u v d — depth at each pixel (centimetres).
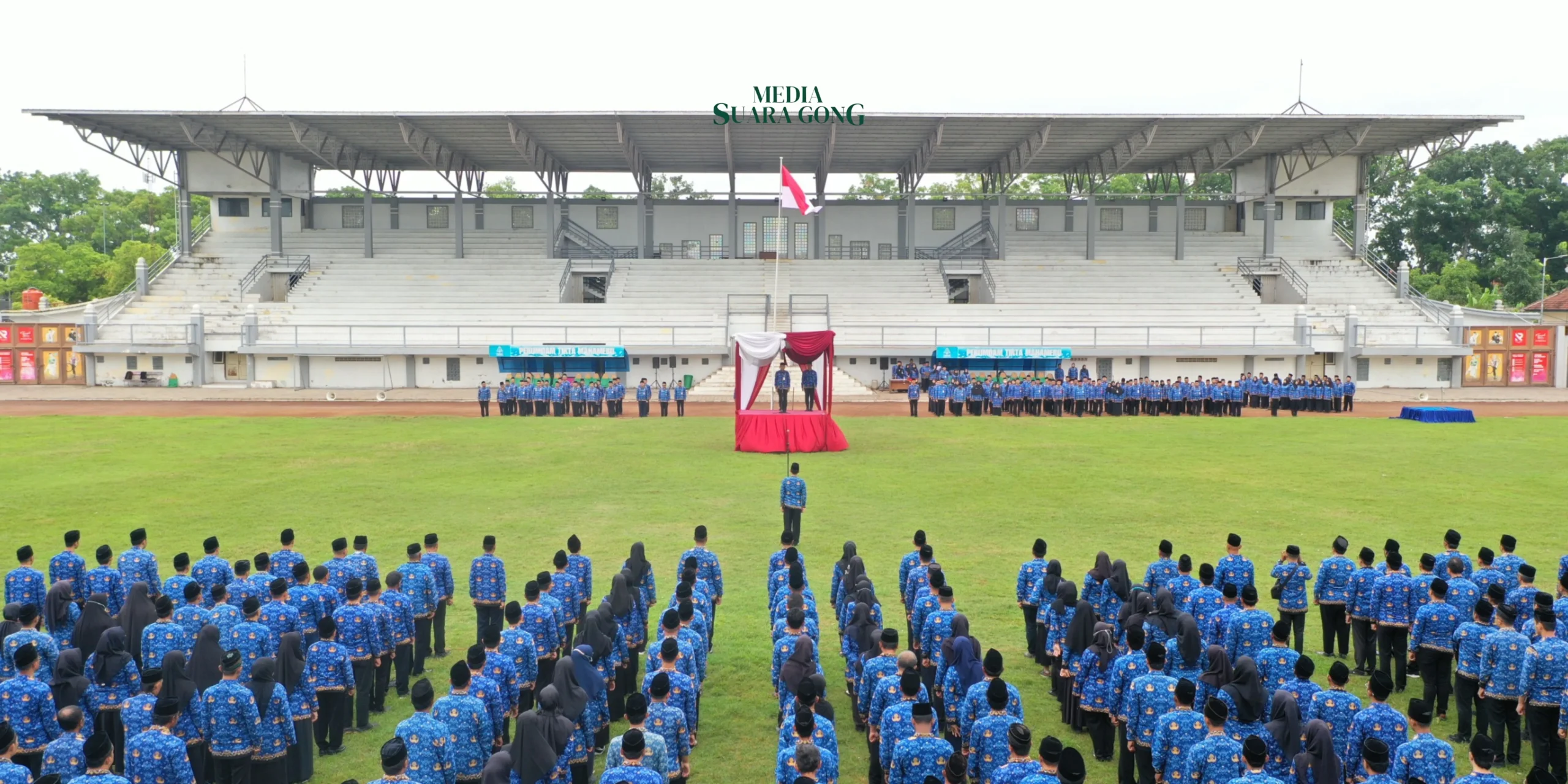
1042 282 6894
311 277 6756
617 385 4653
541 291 6712
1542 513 2381
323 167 7525
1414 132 6284
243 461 3173
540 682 1316
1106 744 1187
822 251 7275
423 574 1471
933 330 6253
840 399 5566
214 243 7181
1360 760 970
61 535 2152
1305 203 7525
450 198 7556
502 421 4362
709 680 1420
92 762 870
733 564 1980
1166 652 1148
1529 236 9438
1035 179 11925
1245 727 967
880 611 1328
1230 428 4150
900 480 2870
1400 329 6328
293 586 1397
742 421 3450
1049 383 4756
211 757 1090
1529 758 1203
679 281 6844
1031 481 2836
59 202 11906
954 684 1084
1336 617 1510
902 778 926
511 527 2259
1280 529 2233
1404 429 4059
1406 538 2144
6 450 3378
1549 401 5500
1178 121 5972
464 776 1019
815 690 970
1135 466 3117
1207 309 6562
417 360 6156
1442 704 1313
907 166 7488
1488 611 1215
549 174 6969
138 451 3359
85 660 1256
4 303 9444
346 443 3591
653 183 10919
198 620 1290
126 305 6438
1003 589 1803
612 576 1867
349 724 1297
